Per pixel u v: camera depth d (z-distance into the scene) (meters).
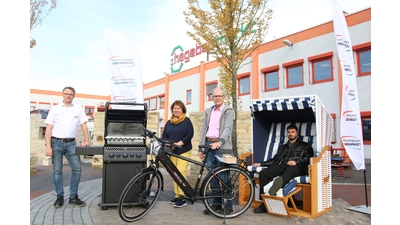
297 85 16.77
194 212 4.71
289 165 4.88
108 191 4.76
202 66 24.19
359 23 14.16
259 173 4.94
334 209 5.02
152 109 31.28
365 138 13.98
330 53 15.13
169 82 28.45
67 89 4.93
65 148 4.97
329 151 5.05
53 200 5.39
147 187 4.33
